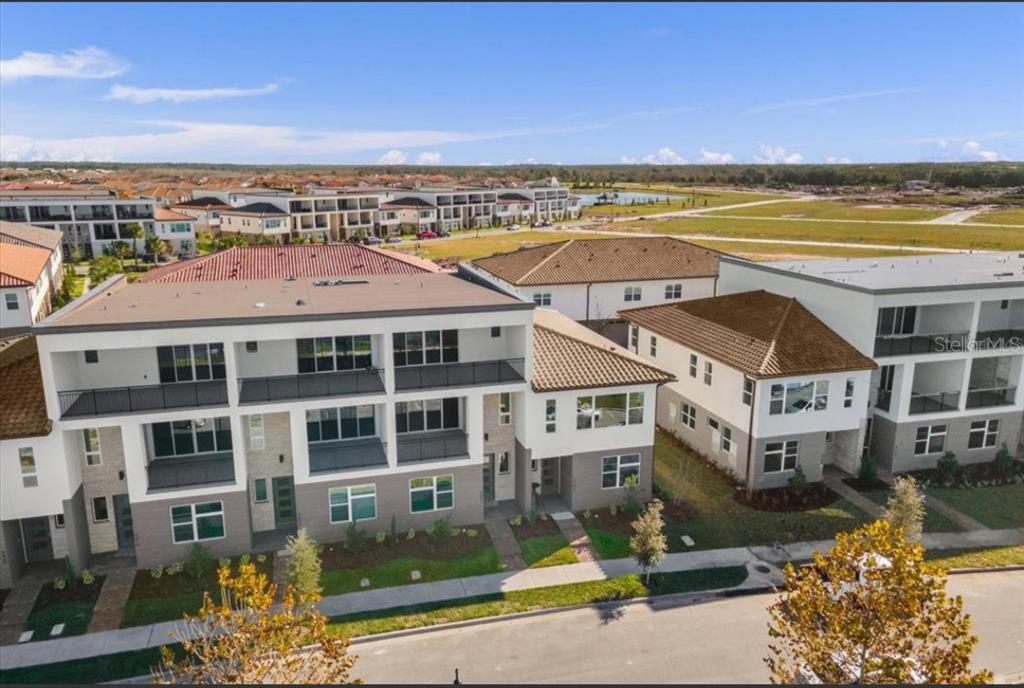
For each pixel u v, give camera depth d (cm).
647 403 2770
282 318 2309
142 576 2325
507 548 2520
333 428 2703
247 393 2436
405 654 1975
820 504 2884
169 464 2481
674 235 10175
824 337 3128
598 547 2536
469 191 14700
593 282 5097
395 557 2447
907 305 3023
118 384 2414
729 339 3219
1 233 6788
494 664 1931
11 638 2027
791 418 2952
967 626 1348
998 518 2802
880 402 3244
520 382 2605
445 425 2802
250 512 2502
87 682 1858
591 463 2756
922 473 3170
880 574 1397
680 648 2002
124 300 2661
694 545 2570
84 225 9994
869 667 1391
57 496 2233
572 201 17300
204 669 1460
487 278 3159
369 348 2681
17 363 2430
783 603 1623
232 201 12862
